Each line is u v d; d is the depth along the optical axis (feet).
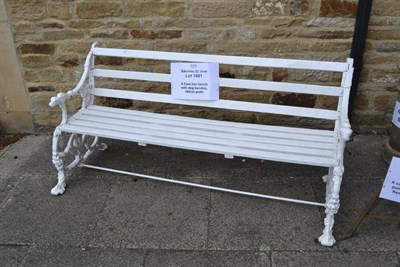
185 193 9.40
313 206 8.86
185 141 8.65
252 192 9.38
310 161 7.76
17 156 11.11
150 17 10.51
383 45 10.46
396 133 9.73
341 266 7.39
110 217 8.73
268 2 10.05
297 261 7.52
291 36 10.43
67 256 7.79
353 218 8.49
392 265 7.38
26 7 10.50
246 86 9.30
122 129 9.14
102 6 10.44
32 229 8.46
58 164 9.30
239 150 8.25
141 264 7.57
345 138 7.29
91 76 10.21
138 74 9.95
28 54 11.14
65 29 10.79
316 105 11.27
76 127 9.19
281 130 9.10
